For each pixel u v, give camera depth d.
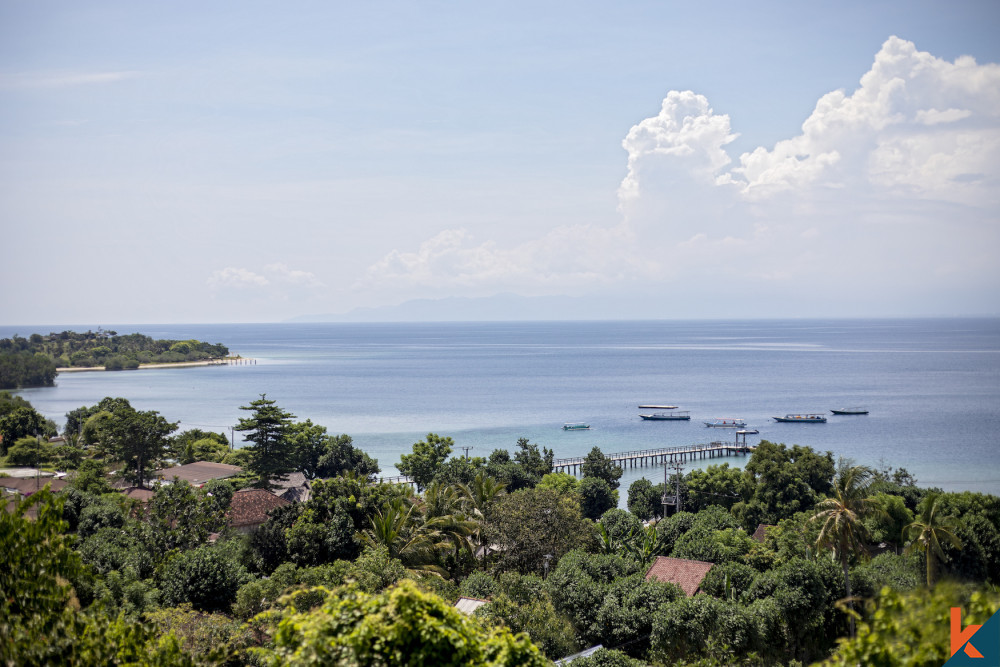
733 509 80.00
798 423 182.25
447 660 12.78
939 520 50.53
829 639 42.62
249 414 190.25
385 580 42.28
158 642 17.62
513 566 56.44
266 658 13.59
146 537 51.91
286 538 49.22
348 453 108.50
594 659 35.69
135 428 97.69
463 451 145.38
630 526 67.25
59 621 16.11
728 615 40.19
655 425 183.50
